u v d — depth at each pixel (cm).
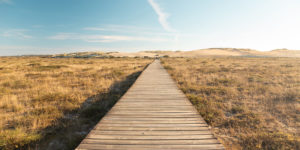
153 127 380
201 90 909
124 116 448
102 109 627
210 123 519
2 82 1080
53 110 607
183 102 583
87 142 315
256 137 426
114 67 2264
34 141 405
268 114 572
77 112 613
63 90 900
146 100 609
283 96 748
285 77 1249
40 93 848
